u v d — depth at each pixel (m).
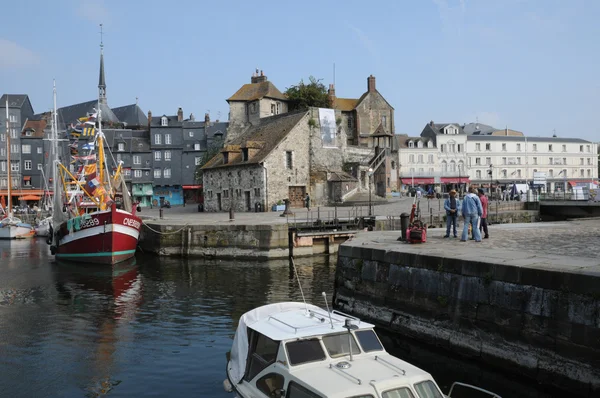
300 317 9.54
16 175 75.44
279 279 22.73
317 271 24.86
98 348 13.38
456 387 9.91
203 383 10.97
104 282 22.98
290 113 52.94
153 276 24.30
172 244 30.84
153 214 49.03
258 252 28.81
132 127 88.94
